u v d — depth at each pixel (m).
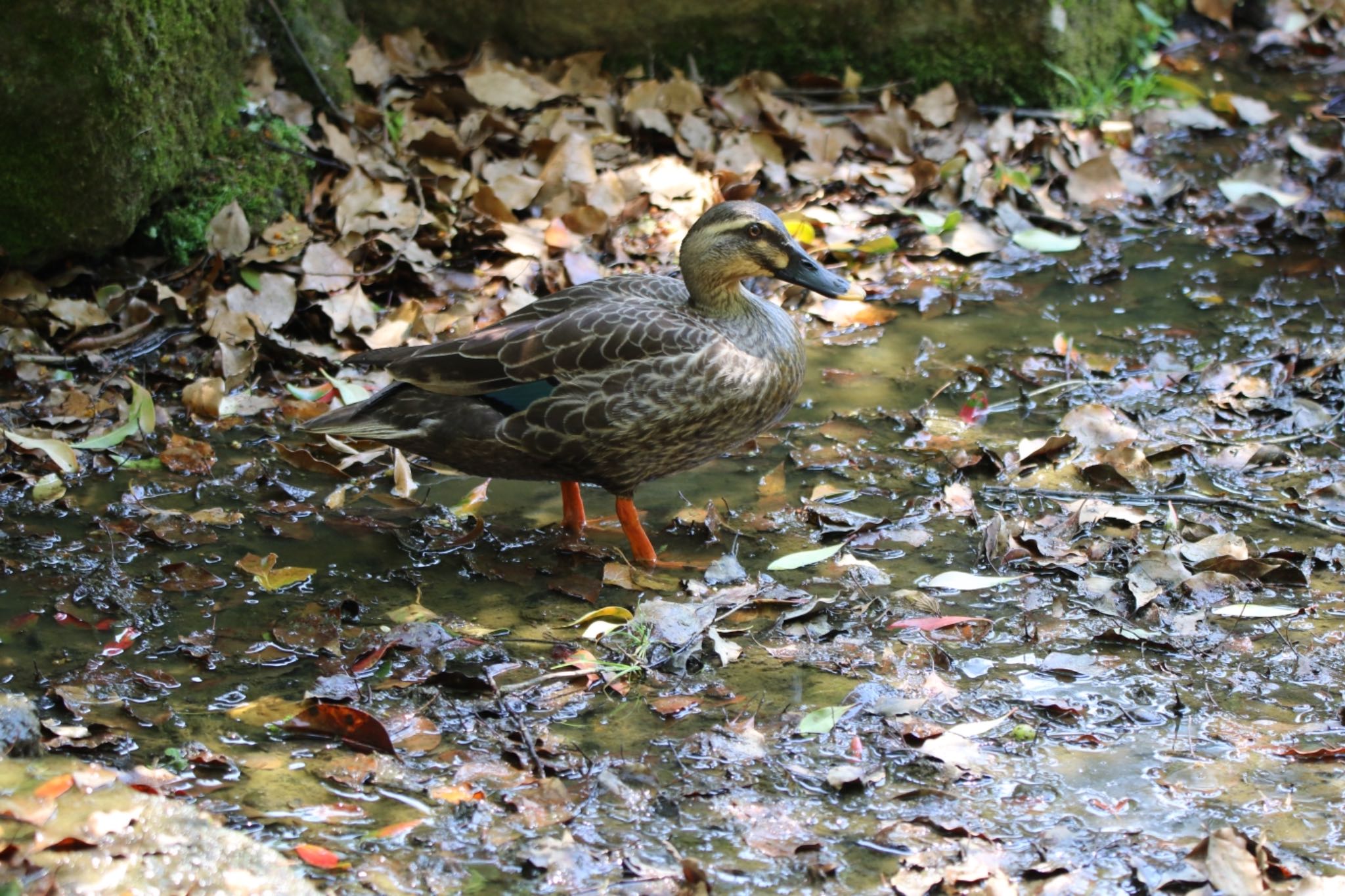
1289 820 3.22
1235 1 8.30
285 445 5.02
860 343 5.82
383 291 5.88
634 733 3.57
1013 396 5.43
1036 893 3.00
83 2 5.13
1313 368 5.52
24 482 4.67
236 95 6.23
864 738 3.54
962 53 7.41
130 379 5.27
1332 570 4.29
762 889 3.02
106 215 5.55
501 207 6.22
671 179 6.59
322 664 3.83
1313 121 7.46
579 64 7.25
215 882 2.95
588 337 4.23
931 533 4.55
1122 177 7.01
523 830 3.19
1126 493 4.75
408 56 7.10
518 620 4.11
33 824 3.06
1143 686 3.75
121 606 4.07
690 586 4.25
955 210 6.71
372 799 3.30
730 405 4.32
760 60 7.48
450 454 4.39
